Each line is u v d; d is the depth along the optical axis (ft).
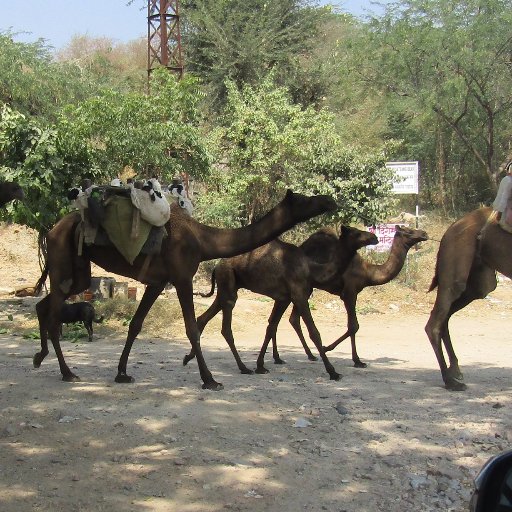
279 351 44.11
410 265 69.31
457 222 31.53
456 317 59.77
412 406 26.96
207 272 73.41
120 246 28.84
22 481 19.25
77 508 17.78
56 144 51.49
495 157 95.35
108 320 52.90
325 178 70.59
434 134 96.68
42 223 51.26
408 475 20.03
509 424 24.68
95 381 30.68
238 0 105.81
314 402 27.27
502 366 38.65
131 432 22.98
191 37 106.22
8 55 83.51
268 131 72.74
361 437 23.06
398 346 47.24
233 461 20.71
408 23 91.09
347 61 99.35
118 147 60.03
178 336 50.14
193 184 79.66
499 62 87.51
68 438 22.44
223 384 30.42
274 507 18.07
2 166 51.55
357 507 18.20
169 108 64.03
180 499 18.37
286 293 33.96
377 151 72.08
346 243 36.81
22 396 27.35
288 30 106.42
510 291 68.08
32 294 65.67
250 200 76.69
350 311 37.88
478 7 88.43
